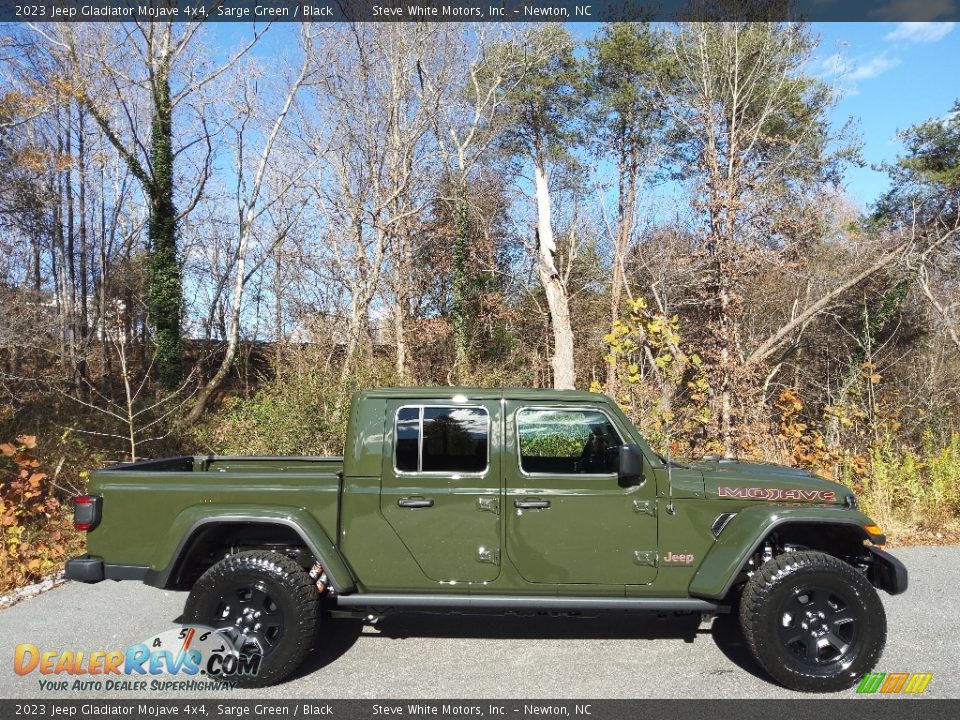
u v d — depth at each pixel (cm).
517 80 3028
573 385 2406
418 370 2433
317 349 1338
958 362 1688
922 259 1645
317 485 445
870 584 422
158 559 430
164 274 2127
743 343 1596
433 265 2788
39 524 825
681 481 445
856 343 1894
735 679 437
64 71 1856
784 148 1989
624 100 2755
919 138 2366
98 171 2480
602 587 439
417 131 2469
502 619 547
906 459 1000
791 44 2042
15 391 1420
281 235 2398
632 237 2714
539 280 2909
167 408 1542
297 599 426
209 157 2227
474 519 439
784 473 476
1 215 1867
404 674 446
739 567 421
